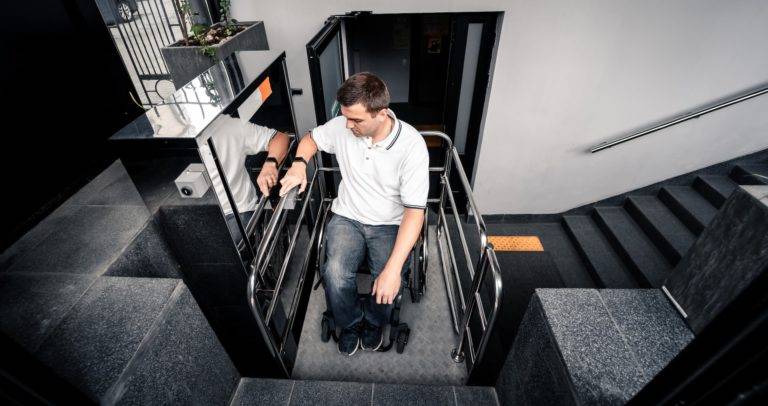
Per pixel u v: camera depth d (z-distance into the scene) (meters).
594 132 3.91
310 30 3.10
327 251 1.78
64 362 0.95
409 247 1.57
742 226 1.14
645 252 4.06
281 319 1.97
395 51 6.71
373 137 1.61
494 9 3.12
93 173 2.03
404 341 1.97
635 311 1.21
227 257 1.54
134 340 1.00
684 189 4.38
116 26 3.29
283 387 1.56
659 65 3.47
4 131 1.94
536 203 4.61
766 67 3.50
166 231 1.46
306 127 3.57
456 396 1.57
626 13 3.18
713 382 0.43
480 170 4.21
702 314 1.13
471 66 3.73
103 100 2.43
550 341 1.14
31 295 1.13
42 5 2.03
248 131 1.92
